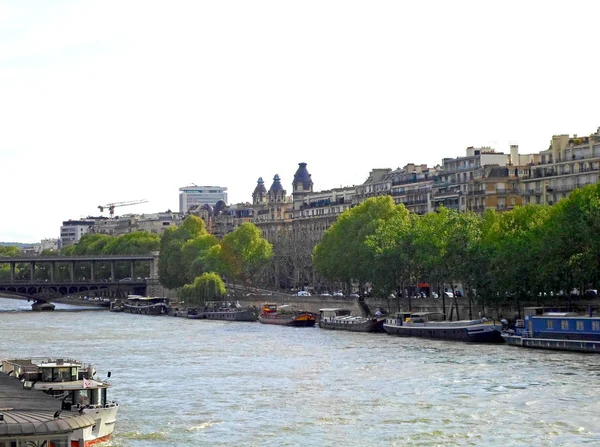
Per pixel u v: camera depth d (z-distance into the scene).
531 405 157.12
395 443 134.12
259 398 171.62
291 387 183.50
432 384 180.88
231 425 147.88
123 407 164.00
